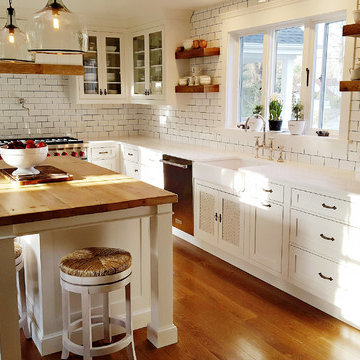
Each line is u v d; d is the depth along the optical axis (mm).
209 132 5391
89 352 2424
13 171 3285
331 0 3691
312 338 2922
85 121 6562
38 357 2697
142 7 5203
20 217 2230
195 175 4480
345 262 2965
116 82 6305
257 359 2688
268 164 4203
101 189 2801
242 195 3850
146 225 2979
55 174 3139
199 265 4195
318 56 4102
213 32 5105
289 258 3426
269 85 4617
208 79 5051
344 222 2932
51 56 5602
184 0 4797
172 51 5430
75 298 2814
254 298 3506
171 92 5531
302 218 3264
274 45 4523
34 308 2846
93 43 6035
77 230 2748
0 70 4270
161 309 2793
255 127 4684
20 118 6086
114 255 2529
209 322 3133
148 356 2721
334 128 4035
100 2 4949
